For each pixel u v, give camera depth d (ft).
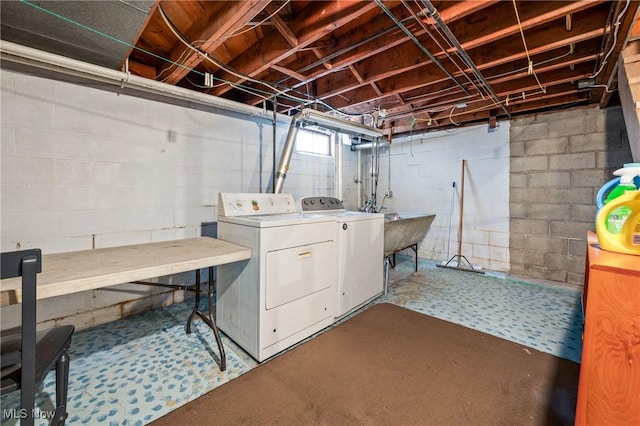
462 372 5.81
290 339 6.75
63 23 5.39
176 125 9.24
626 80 6.26
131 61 8.18
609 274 3.05
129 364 6.11
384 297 10.11
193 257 5.55
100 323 7.96
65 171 7.26
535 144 11.98
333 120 10.10
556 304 9.43
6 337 3.74
